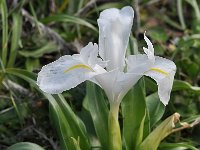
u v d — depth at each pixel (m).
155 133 0.36
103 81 0.33
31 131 0.43
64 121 0.37
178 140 0.43
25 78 0.39
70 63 0.32
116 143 0.36
